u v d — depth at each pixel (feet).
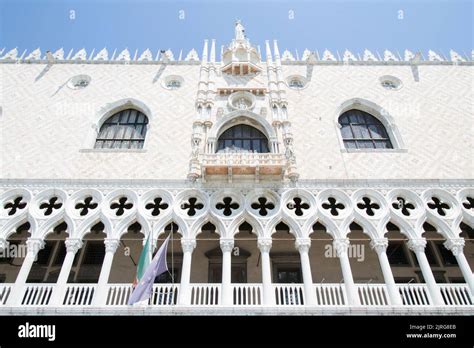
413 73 79.30
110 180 57.52
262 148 65.72
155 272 44.62
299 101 72.08
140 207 54.34
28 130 66.59
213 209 54.34
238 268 61.87
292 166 57.57
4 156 61.93
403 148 64.03
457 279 60.80
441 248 63.93
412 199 56.34
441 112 70.69
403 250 64.23
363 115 72.59
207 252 62.39
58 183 57.11
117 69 79.30
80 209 54.70
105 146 66.90
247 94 71.67
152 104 71.51
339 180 57.72
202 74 75.05
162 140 64.95
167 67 79.92
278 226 64.80
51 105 71.31
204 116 67.05
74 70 79.05
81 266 61.62
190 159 60.34
